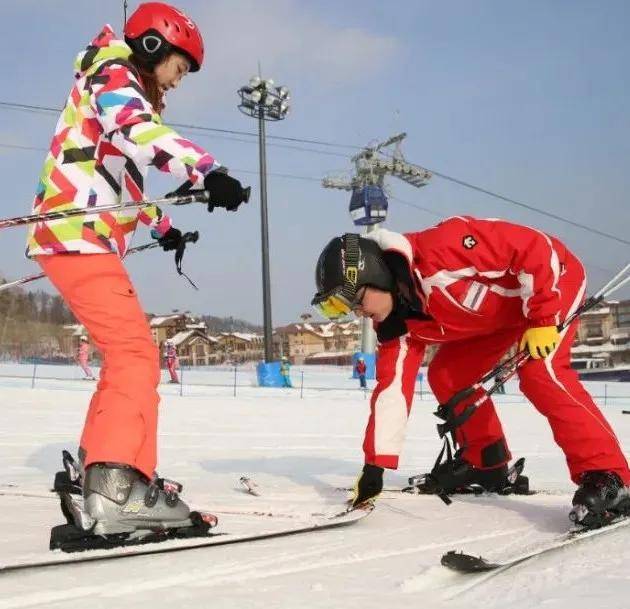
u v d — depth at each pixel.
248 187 1.84
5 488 3.08
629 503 2.31
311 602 1.47
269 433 7.36
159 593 1.52
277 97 20.22
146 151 1.82
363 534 2.24
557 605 1.46
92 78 1.94
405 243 2.42
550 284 2.32
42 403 9.90
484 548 2.06
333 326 65.88
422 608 1.44
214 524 2.08
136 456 1.92
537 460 5.14
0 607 1.39
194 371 27.16
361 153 27.48
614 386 23.17
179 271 2.66
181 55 2.06
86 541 1.85
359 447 6.25
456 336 2.66
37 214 1.97
